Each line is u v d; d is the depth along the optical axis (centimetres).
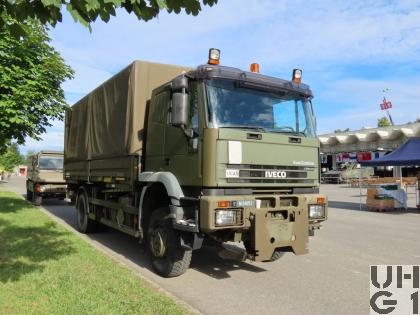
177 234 652
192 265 754
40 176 1839
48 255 742
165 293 554
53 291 536
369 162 1838
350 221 1438
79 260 706
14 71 1143
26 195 2336
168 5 362
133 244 959
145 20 370
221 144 590
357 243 994
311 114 720
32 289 544
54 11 350
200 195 600
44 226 1086
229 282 649
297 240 626
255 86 649
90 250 793
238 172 601
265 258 591
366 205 1958
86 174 1089
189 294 586
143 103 789
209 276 682
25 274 613
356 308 536
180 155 648
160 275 683
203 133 597
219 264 762
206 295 583
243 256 609
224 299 566
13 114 1139
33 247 806
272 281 656
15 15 361
